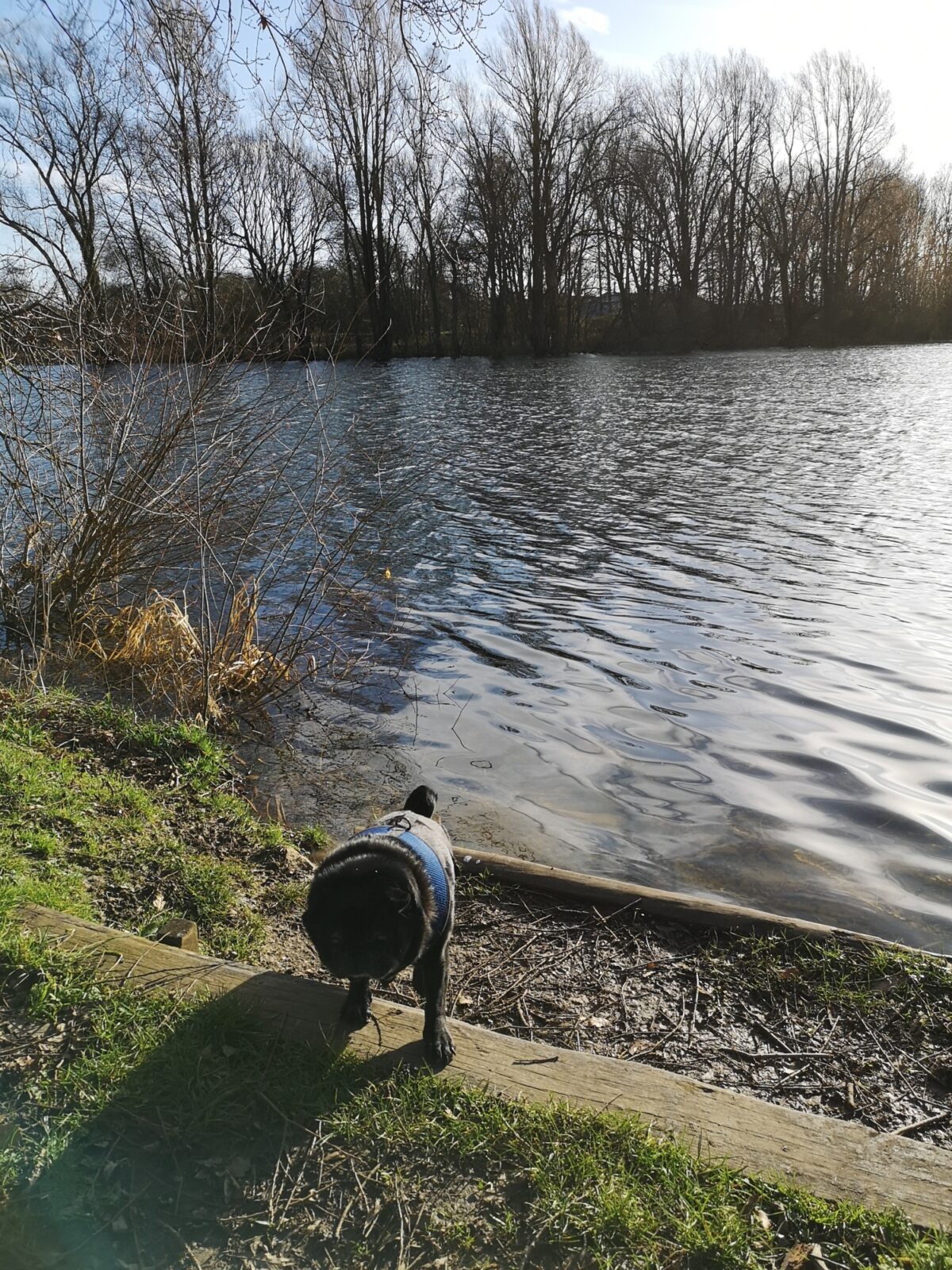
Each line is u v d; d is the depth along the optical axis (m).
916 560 11.79
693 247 71.25
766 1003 4.02
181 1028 3.21
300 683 8.36
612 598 10.71
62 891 4.14
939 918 4.78
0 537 8.66
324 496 11.07
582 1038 3.84
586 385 38.91
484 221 48.69
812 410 28.44
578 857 5.45
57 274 8.88
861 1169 2.74
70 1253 2.42
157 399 8.58
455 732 7.34
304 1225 2.55
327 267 37.53
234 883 4.80
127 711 6.64
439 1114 2.91
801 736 7.07
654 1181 2.70
